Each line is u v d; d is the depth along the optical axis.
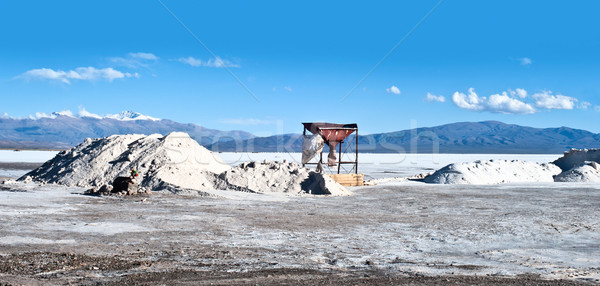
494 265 10.66
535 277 9.47
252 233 14.79
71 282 8.59
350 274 9.59
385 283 8.80
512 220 18.42
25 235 13.52
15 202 20.98
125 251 11.70
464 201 25.80
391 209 21.94
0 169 58.28
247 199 25.34
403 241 13.78
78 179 30.83
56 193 25.17
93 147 35.53
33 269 9.54
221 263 10.51
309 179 30.73
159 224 16.14
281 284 8.65
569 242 13.78
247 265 10.34
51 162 35.38
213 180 30.48
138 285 8.41
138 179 29.41
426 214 20.20
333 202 24.86
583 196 28.97
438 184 39.31
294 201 24.97
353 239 14.02
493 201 25.86
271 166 32.34
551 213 20.72
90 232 14.30
